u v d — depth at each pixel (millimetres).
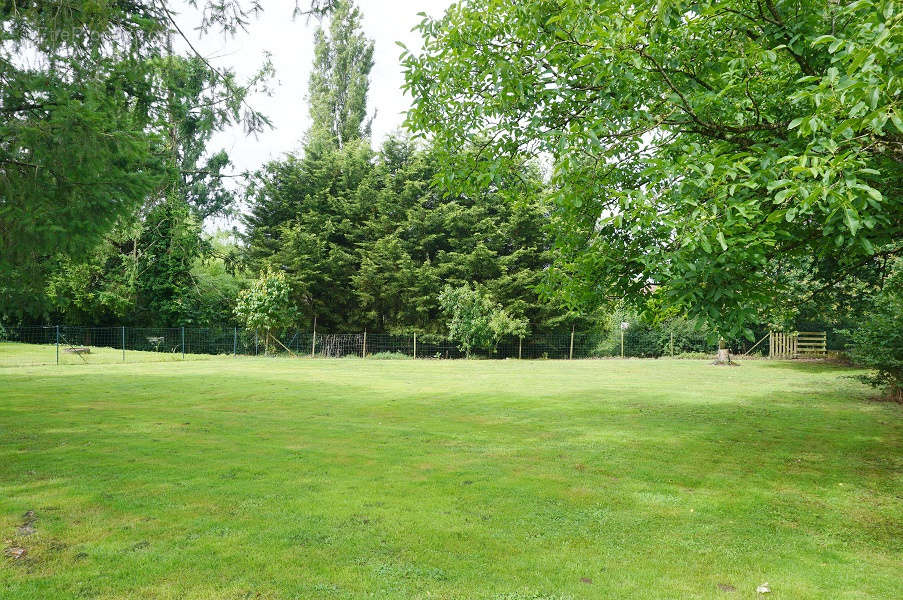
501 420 9344
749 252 4621
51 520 4387
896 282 9039
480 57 6441
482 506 4934
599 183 5777
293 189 31438
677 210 4797
